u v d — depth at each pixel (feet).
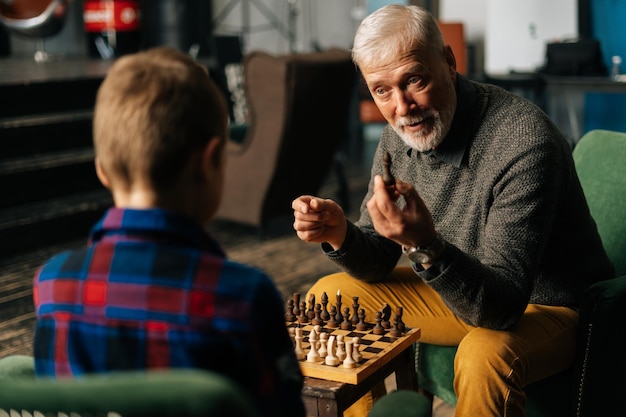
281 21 31.45
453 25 19.90
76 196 17.42
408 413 4.01
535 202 6.21
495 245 6.23
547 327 6.48
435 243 5.68
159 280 3.42
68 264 3.57
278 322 3.61
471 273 5.81
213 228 16.99
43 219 15.62
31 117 18.28
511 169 6.33
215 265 3.47
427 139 6.56
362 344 6.06
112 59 27.09
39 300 3.63
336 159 18.01
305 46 31.19
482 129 6.61
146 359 3.42
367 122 24.21
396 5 6.42
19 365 4.55
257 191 15.69
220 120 3.63
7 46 29.71
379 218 5.58
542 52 19.45
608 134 8.11
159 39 29.19
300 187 16.20
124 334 3.43
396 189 5.48
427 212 5.61
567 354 6.58
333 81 15.39
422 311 7.19
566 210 6.68
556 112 19.86
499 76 18.01
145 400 2.93
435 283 5.82
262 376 3.53
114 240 3.52
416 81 6.35
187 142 3.49
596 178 7.97
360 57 6.45
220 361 3.41
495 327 6.13
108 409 2.98
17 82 18.29
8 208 16.17
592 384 6.56
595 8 18.86
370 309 7.18
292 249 15.43
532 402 6.72
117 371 3.45
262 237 15.90
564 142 6.63
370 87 6.55
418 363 7.48
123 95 3.47
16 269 14.37
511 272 6.09
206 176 3.60
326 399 5.45
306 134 15.55
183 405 2.91
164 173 3.50
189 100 3.49
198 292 3.40
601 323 6.41
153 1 28.99
